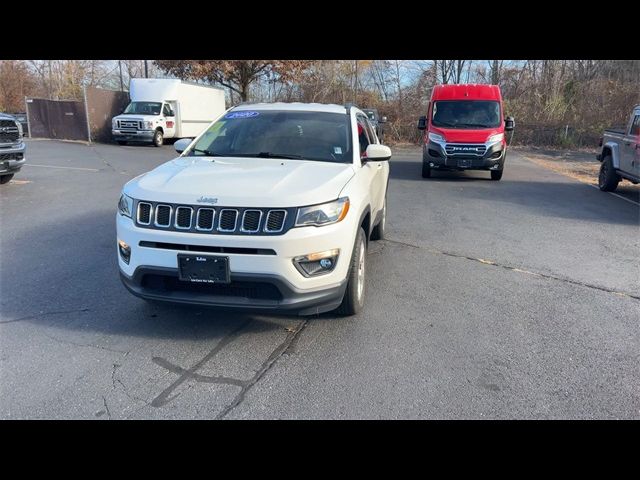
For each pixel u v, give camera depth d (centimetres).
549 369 375
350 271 420
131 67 4722
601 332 443
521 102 2827
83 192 1075
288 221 360
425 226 836
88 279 541
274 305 364
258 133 515
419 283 557
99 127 2592
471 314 474
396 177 1446
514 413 320
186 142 541
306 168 433
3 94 3925
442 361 382
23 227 769
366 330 432
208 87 2747
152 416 309
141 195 380
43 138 2652
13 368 358
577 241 759
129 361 371
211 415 311
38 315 448
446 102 1423
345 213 392
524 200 1102
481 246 719
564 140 2528
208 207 361
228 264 356
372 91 3125
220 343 401
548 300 516
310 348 397
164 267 367
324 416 312
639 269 629
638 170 1066
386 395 335
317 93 3158
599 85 2731
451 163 1333
